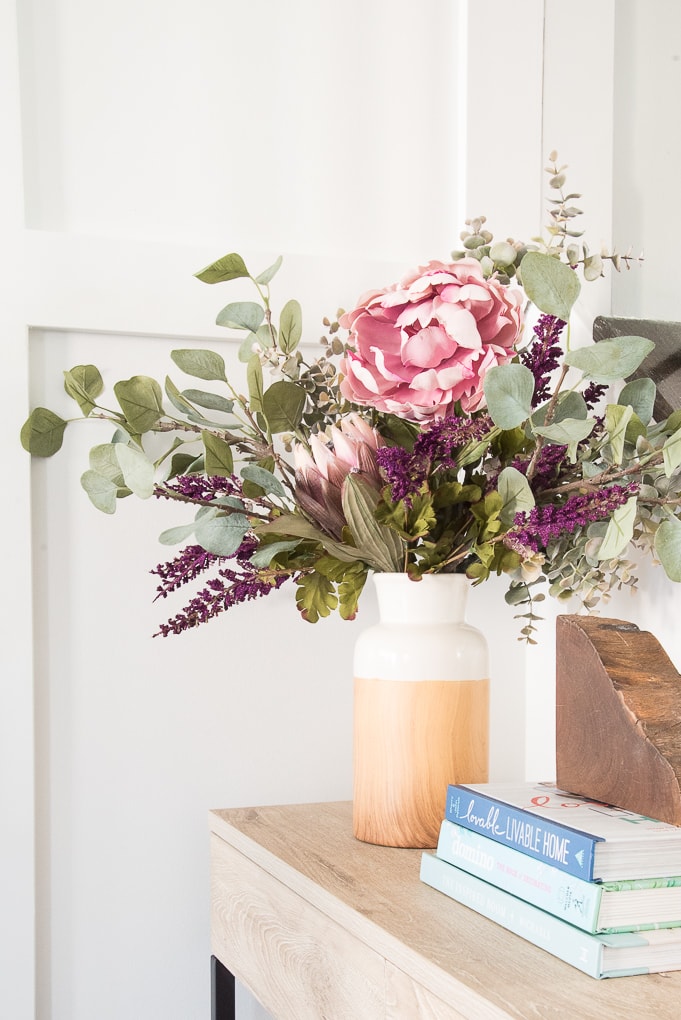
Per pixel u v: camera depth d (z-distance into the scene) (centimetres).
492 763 129
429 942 68
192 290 118
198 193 121
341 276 123
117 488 103
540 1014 55
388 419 98
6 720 109
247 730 121
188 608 92
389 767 94
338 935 78
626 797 72
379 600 98
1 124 111
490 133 128
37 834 112
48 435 110
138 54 119
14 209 111
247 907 100
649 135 111
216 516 90
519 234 129
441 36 130
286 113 124
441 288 87
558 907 66
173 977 117
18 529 110
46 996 112
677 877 64
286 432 104
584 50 122
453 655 94
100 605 115
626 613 111
